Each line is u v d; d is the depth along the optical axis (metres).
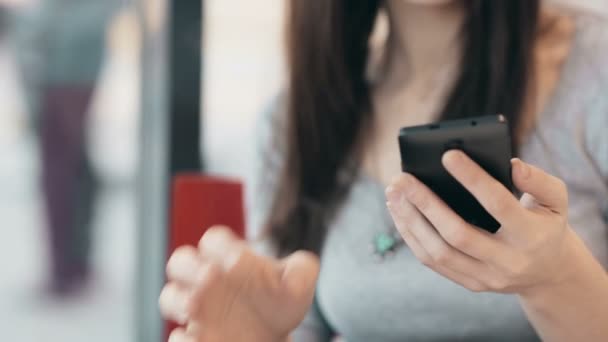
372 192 1.10
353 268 1.05
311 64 1.16
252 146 1.29
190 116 1.81
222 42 1.85
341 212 1.11
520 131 1.01
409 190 0.67
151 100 1.85
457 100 1.06
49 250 2.39
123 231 2.31
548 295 0.71
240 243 0.65
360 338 1.06
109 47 2.16
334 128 1.15
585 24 1.05
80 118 2.26
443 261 0.68
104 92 2.22
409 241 0.70
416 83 1.15
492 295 0.97
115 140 2.22
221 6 1.83
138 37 1.87
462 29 1.07
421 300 1.01
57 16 2.22
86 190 2.33
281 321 0.65
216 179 0.92
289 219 1.15
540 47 1.05
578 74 1.01
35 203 2.38
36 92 2.30
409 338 1.03
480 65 1.05
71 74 2.26
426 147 0.65
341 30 1.15
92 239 2.33
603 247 0.98
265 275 0.64
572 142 1.00
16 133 2.33
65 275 2.38
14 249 2.41
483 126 0.64
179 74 1.79
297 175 1.16
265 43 1.77
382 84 1.20
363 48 1.18
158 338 1.95
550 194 0.65
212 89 1.86
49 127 2.31
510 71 1.02
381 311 1.03
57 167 2.34
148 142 1.87
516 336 0.98
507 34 1.02
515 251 0.66
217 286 0.62
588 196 1.00
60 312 2.38
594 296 0.71
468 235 0.65
